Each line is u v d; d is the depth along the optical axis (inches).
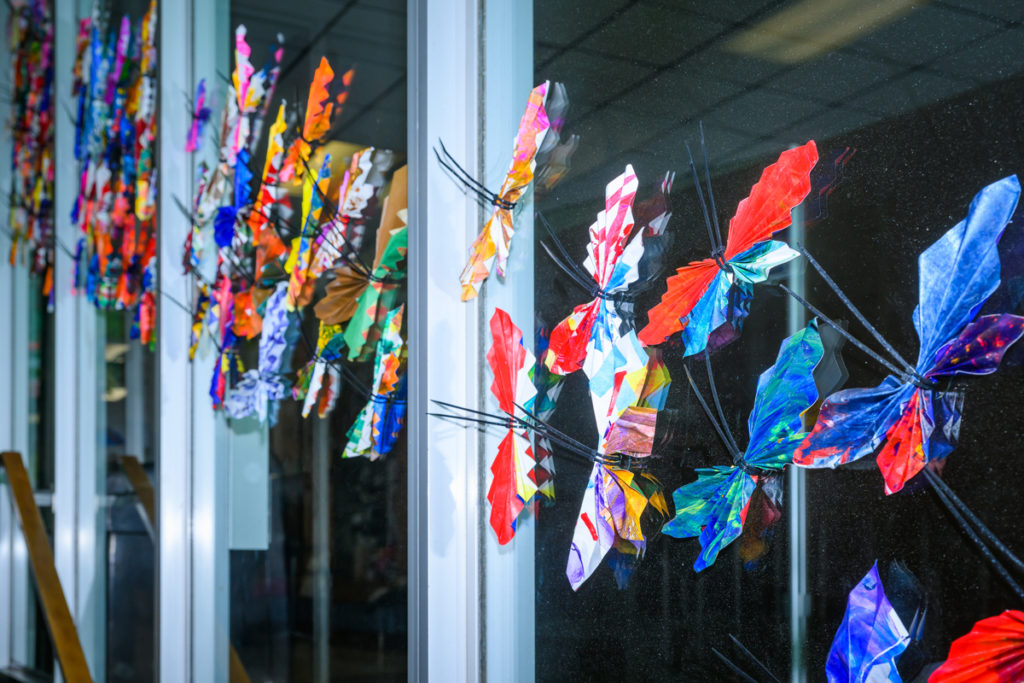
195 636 67.4
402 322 47.2
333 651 52.7
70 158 91.7
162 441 67.8
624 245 34.9
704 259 31.6
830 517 27.1
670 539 32.6
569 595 37.4
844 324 26.8
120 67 80.7
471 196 43.7
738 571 29.9
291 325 57.4
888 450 25.6
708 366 31.3
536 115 39.4
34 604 99.2
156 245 69.9
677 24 32.7
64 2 92.4
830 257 27.2
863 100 26.3
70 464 92.0
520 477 39.7
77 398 91.0
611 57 35.7
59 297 91.3
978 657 23.2
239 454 63.1
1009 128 22.8
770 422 28.9
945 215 24.3
